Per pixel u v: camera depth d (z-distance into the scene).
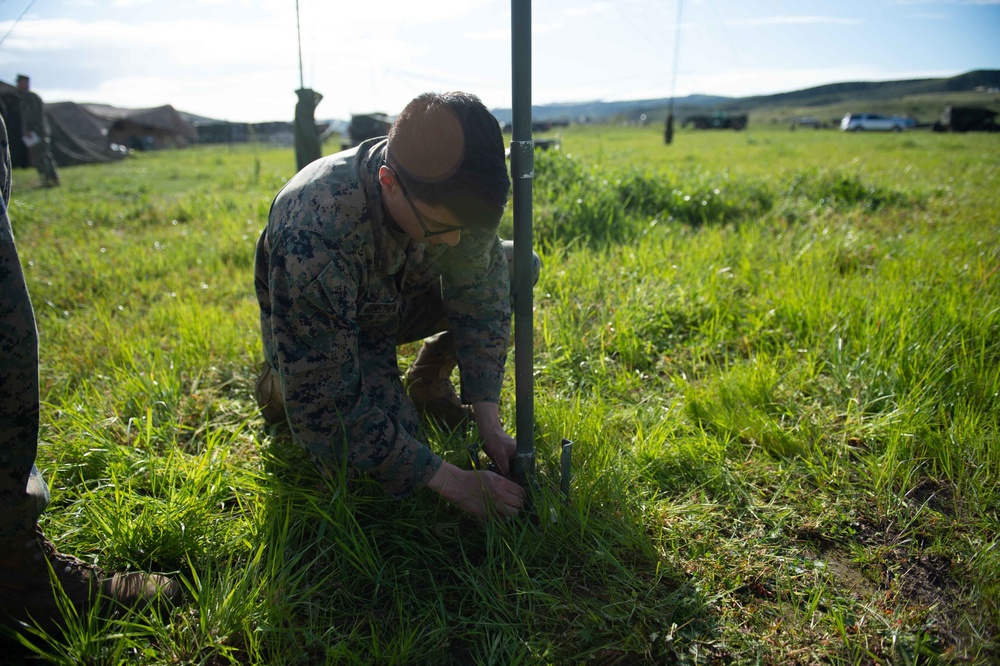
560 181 6.07
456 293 1.91
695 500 2.03
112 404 2.52
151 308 3.70
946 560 1.79
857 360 2.64
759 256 4.21
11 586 1.47
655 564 1.79
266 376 2.21
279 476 2.09
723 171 8.77
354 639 1.56
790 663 1.50
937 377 2.49
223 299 3.93
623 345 2.99
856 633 1.57
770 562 1.79
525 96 1.56
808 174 7.63
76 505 1.92
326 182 1.59
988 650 1.52
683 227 5.38
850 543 1.85
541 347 3.00
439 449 2.20
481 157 1.35
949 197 6.84
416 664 1.52
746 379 2.58
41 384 2.71
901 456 2.16
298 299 1.56
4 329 1.29
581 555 1.81
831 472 2.13
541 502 1.86
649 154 15.52
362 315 1.82
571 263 4.11
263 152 26.19
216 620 1.55
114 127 37.38
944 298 3.12
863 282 3.54
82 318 3.58
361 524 1.92
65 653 1.46
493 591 1.71
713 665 1.51
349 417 1.69
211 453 2.17
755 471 2.14
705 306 3.32
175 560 1.80
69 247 5.29
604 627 1.60
